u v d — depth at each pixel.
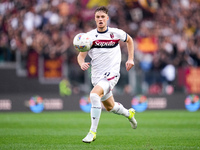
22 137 26.91
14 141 24.89
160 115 47.28
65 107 56.44
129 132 29.95
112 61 23.06
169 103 59.03
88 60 62.31
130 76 64.12
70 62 64.44
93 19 69.19
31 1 67.44
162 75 66.94
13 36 64.69
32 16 66.50
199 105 59.88
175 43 72.06
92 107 21.42
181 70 65.19
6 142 24.41
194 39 75.25
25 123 37.41
